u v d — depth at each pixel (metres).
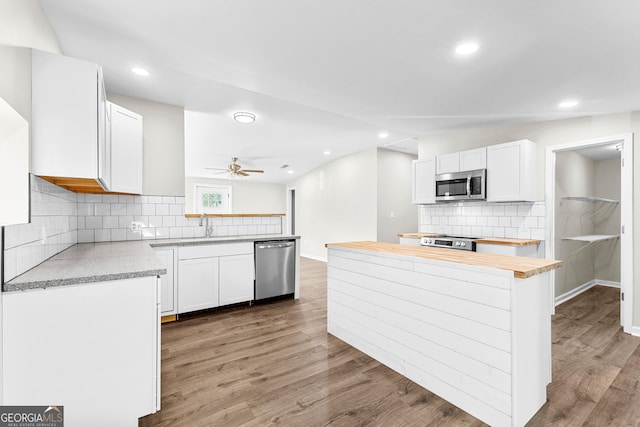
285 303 3.79
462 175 3.87
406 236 4.40
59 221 2.18
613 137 3.00
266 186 9.62
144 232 3.33
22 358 1.29
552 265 1.63
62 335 1.35
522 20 1.69
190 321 3.13
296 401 1.77
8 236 1.29
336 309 2.71
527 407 1.58
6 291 1.25
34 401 1.31
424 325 1.91
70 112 1.66
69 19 1.80
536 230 3.50
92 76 1.71
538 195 3.49
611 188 4.82
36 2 1.61
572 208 4.28
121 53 2.22
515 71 2.32
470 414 1.66
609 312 3.52
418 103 3.08
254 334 2.78
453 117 3.54
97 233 3.07
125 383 1.48
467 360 1.67
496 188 3.57
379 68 2.34
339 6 1.62
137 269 1.55
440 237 4.03
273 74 2.47
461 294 1.70
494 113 3.33
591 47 1.93
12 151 1.40
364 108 3.27
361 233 6.18
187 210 8.49
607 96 2.65
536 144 3.54
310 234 8.00
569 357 2.36
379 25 1.79
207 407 1.71
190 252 3.21
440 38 1.92
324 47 2.05
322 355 2.35
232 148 5.68
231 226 3.97
